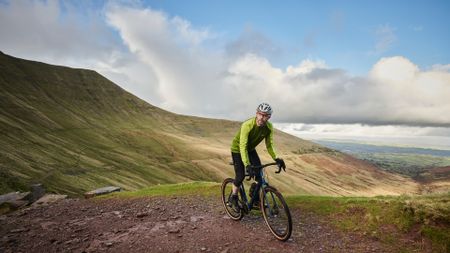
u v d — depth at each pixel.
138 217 9.19
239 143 7.93
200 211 9.55
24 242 7.62
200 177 139.00
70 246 7.18
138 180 99.62
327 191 178.75
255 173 7.23
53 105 187.00
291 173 198.62
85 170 90.06
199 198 11.51
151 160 142.12
